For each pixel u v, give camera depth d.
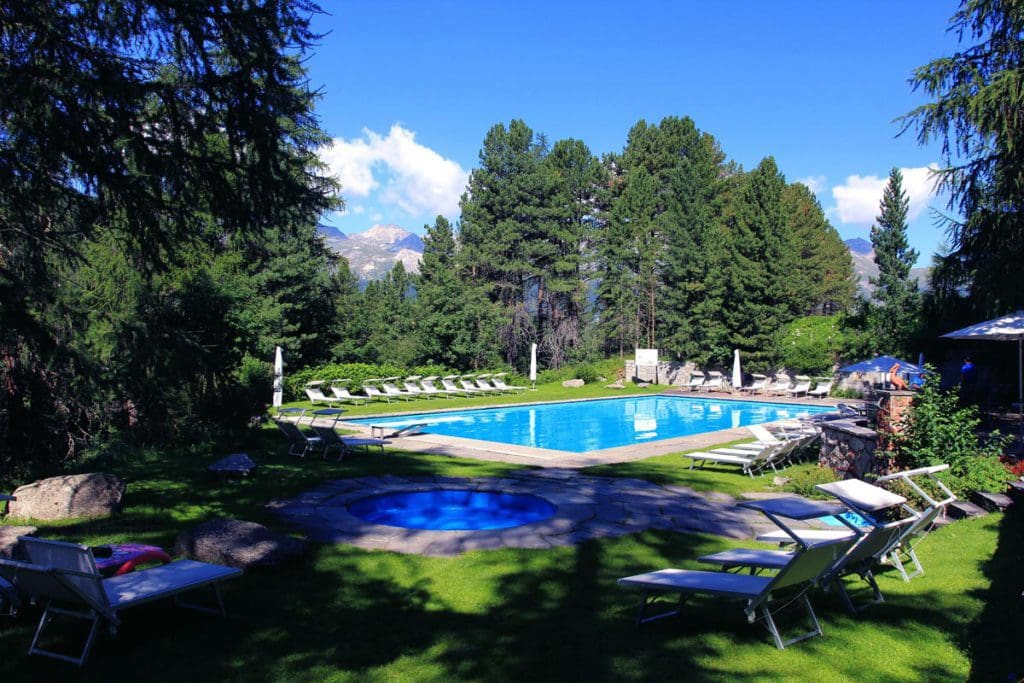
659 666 4.54
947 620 5.27
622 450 15.84
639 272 40.44
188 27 6.94
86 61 6.86
